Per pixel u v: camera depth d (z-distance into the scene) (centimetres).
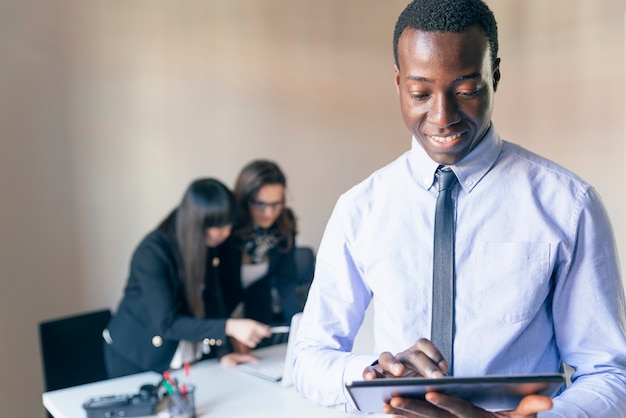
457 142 100
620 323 103
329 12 374
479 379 79
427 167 113
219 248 311
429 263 112
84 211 309
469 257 109
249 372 251
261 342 309
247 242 318
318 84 374
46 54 295
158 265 267
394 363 90
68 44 300
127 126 318
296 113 368
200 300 273
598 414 94
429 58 95
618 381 99
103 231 314
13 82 288
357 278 120
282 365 258
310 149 374
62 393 235
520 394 82
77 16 302
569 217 105
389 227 116
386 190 118
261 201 318
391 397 86
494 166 111
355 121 388
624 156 292
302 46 367
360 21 385
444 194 111
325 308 120
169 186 330
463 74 94
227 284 312
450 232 109
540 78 321
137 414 208
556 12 313
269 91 359
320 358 112
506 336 105
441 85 95
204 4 335
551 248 105
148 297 264
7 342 292
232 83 346
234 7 344
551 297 109
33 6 291
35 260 297
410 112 101
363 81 389
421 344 94
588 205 105
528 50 325
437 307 108
